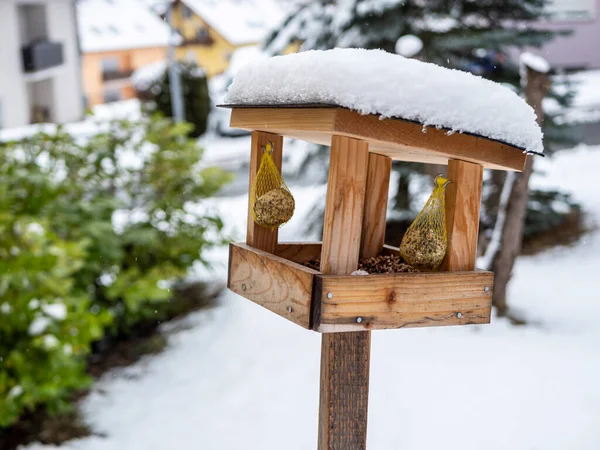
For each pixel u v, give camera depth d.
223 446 3.91
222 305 6.16
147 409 4.52
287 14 6.54
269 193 1.93
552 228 7.29
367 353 1.85
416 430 3.69
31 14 18.02
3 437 4.32
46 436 4.29
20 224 4.14
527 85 4.99
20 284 3.90
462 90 1.59
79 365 4.19
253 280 1.89
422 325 1.67
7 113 16.88
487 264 5.21
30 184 5.12
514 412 3.78
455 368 4.29
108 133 6.06
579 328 4.80
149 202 6.07
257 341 5.26
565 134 6.55
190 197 6.26
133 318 5.75
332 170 1.59
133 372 5.15
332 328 1.58
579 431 3.54
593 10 11.82
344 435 1.85
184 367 5.07
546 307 5.27
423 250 1.74
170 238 5.95
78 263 4.26
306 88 1.50
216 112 18.09
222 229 6.34
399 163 6.27
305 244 2.12
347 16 6.02
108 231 5.32
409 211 6.39
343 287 1.58
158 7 27.33
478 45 6.02
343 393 1.84
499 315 5.11
